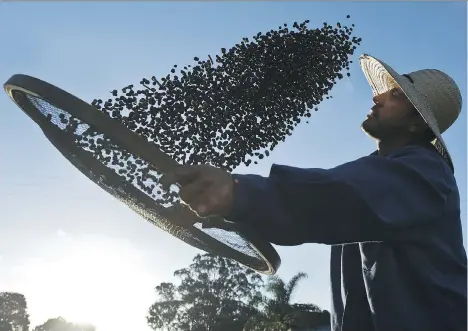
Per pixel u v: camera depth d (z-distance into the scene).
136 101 2.35
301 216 1.63
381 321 1.90
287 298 45.88
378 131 2.24
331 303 2.34
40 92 1.82
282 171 1.65
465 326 1.88
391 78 2.38
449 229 1.98
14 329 78.50
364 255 1.99
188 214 2.20
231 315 56.91
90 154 2.11
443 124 2.41
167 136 2.36
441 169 1.96
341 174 1.68
